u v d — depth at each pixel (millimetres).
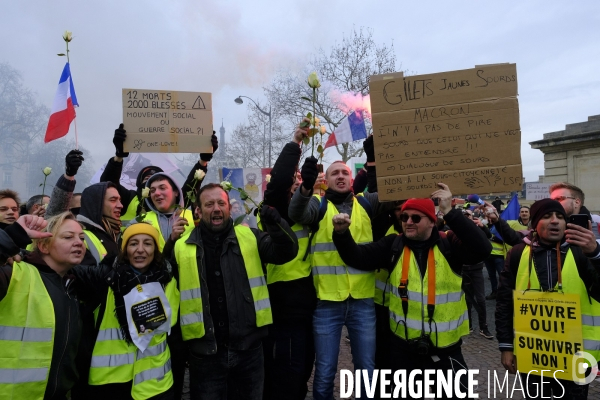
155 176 3852
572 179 19594
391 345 3074
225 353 2811
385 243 3164
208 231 2938
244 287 2883
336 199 3369
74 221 2430
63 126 4129
